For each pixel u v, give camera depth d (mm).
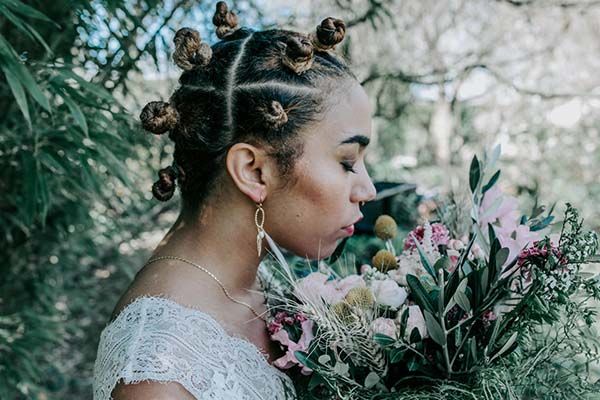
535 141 3602
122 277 3588
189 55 958
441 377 945
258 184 938
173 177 1001
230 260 983
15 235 2445
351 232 1000
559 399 963
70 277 3164
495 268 904
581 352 962
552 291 900
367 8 3332
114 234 3021
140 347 849
